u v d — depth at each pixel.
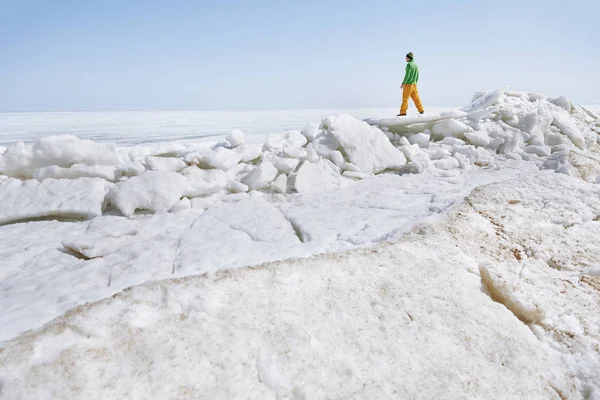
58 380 1.44
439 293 2.41
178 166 5.36
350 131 6.80
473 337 2.13
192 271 2.77
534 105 9.40
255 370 1.69
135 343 1.66
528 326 2.40
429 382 1.82
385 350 1.93
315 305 2.10
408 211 4.18
